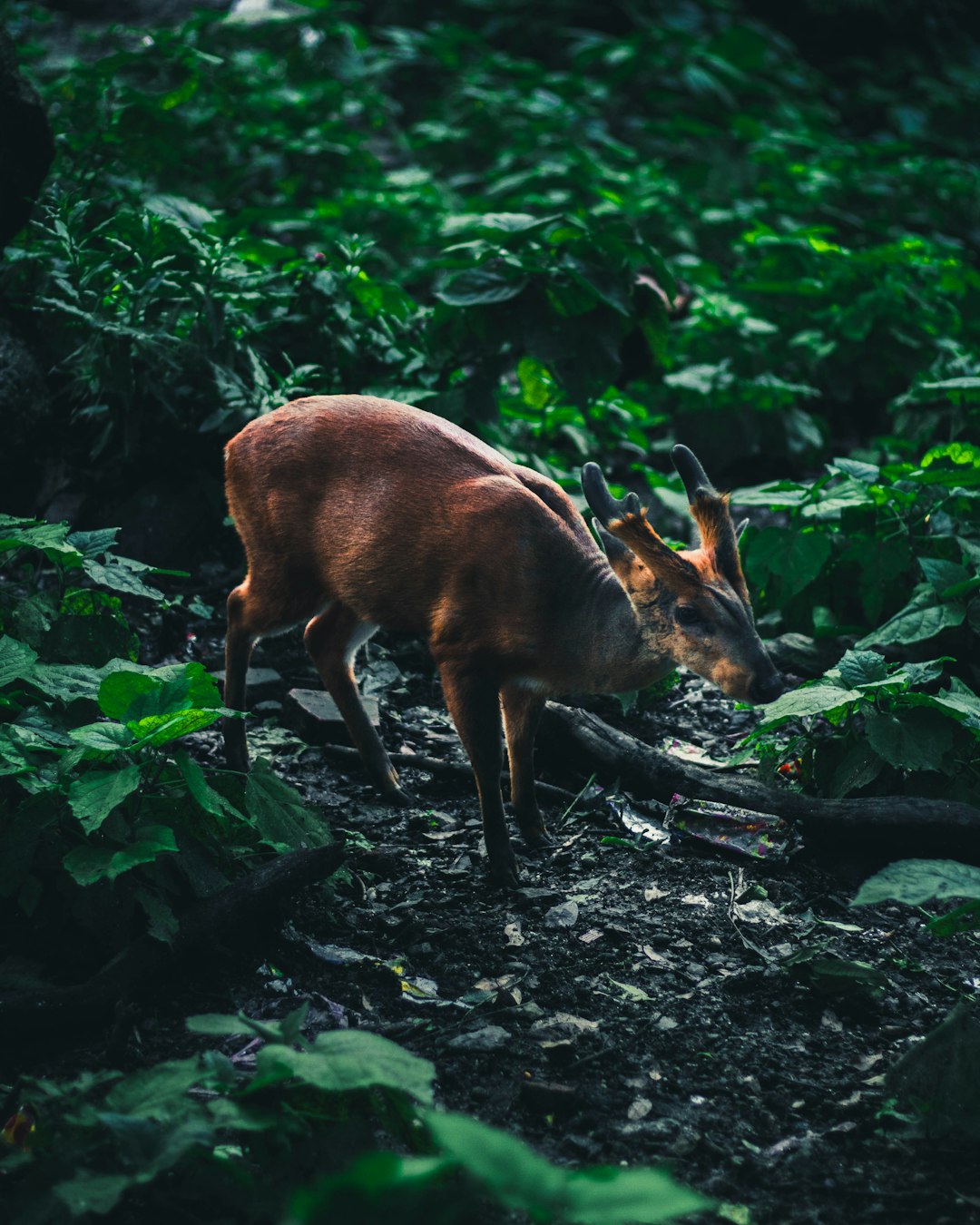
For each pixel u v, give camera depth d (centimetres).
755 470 1338
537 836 780
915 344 1384
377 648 982
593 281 1089
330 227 1508
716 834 770
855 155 2081
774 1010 627
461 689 719
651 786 812
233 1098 479
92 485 1030
